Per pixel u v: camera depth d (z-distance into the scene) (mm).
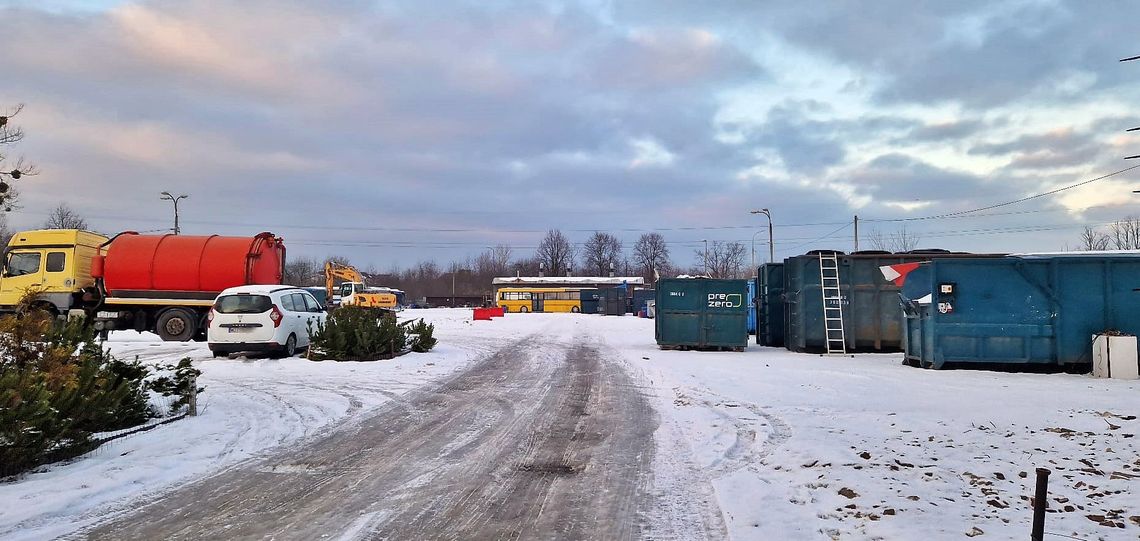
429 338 17953
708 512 5227
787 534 4613
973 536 4469
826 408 9375
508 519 5098
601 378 12789
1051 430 7613
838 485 5660
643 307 51094
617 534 4777
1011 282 13250
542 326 32094
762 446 7309
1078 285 13008
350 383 12141
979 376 12469
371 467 6566
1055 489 5461
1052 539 4391
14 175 10125
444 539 4688
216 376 12953
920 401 9797
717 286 18406
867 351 17703
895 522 4754
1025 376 12461
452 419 8930
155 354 16938
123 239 20828
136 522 4988
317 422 8703
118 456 6859
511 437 7863
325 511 5262
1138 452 6609
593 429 8281
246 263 20547
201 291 20562
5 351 7176
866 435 7551
